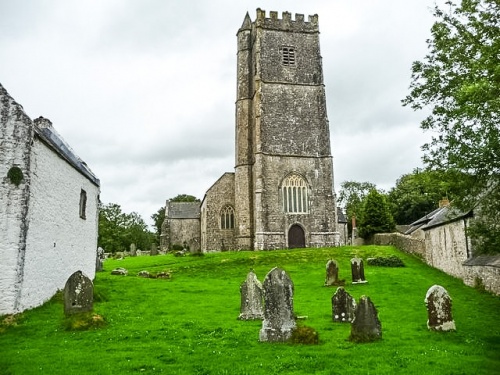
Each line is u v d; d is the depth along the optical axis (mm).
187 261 38219
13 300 14492
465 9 12453
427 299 14219
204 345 12031
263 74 52125
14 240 14805
